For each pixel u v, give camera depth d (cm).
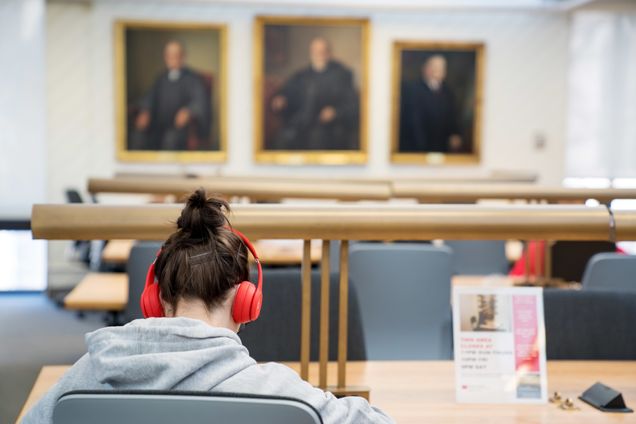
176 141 920
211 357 118
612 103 953
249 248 139
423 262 333
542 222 179
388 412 177
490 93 952
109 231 171
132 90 909
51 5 880
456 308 188
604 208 182
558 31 950
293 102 928
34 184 849
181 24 909
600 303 235
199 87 919
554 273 432
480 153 948
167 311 132
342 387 186
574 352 233
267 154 929
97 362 117
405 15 934
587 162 961
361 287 334
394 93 935
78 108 892
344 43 926
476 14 943
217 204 133
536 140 955
